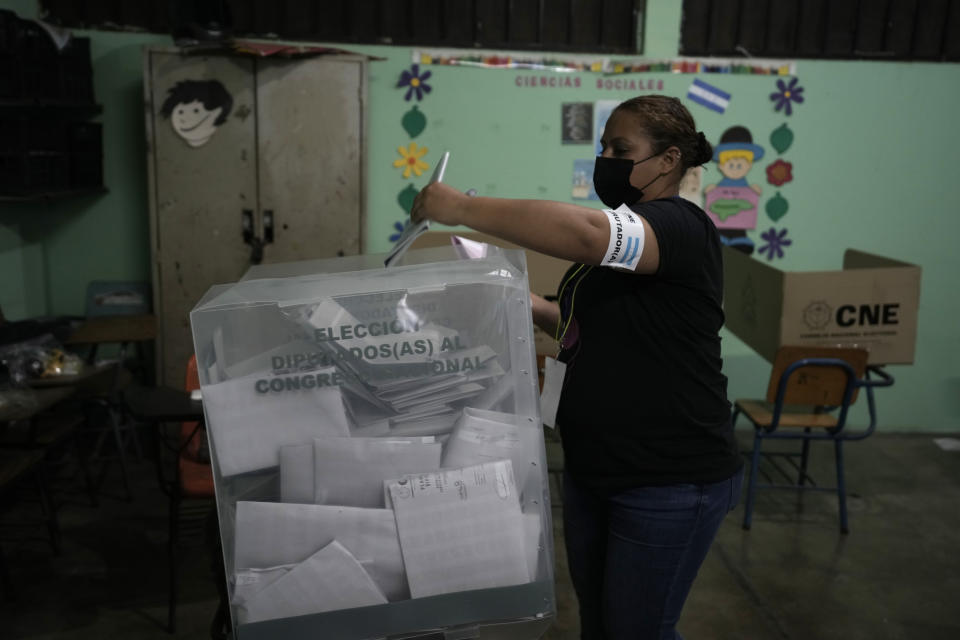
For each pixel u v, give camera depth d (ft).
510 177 12.69
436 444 3.50
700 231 4.40
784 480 11.66
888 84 12.73
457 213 4.06
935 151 12.99
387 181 12.53
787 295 9.69
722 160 12.80
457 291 3.51
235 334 3.38
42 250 12.17
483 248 4.53
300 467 3.47
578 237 3.90
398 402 3.51
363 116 11.59
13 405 7.82
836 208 13.12
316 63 11.33
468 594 3.53
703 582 8.80
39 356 9.16
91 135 11.54
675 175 4.72
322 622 3.47
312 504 3.47
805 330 9.79
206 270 11.75
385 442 3.47
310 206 11.74
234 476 3.44
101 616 7.91
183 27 10.89
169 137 11.27
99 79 11.82
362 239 11.96
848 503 10.90
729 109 12.66
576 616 8.02
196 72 11.12
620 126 4.67
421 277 3.57
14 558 8.95
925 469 12.11
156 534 9.57
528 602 3.59
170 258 11.66
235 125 11.34
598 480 4.71
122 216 12.23
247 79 11.23
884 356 9.90
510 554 3.53
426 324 3.50
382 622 3.50
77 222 12.16
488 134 12.52
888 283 9.68
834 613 8.27
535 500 3.62
